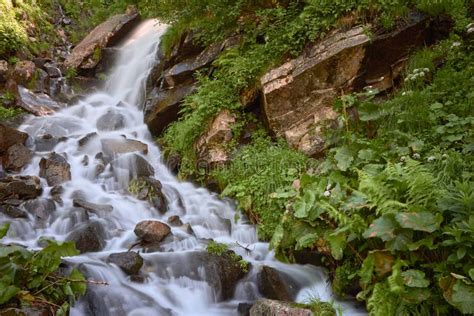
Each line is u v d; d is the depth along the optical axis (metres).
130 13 13.68
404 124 6.46
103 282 4.80
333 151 6.45
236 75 8.27
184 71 9.46
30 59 11.72
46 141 8.54
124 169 7.88
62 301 4.39
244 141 8.00
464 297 3.87
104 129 9.84
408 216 4.34
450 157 5.45
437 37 7.79
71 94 11.40
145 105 9.84
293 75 7.71
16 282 4.14
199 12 10.14
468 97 6.42
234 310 5.27
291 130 7.54
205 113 8.20
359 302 5.23
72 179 7.62
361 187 5.08
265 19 8.81
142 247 6.03
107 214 6.72
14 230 6.04
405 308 4.27
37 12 13.80
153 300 5.05
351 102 6.79
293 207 5.70
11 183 6.69
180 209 7.39
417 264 4.50
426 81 7.23
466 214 4.26
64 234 6.19
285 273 5.75
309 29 7.98
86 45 12.54
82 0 16.47
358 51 7.45
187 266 5.53
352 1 7.86
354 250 5.09
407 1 7.93
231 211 7.16
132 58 12.04
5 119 9.25
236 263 5.70
